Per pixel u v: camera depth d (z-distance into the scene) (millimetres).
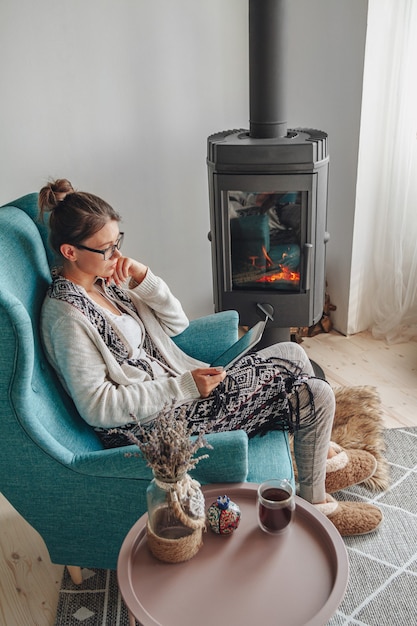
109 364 1570
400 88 2527
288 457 1626
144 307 1879
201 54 2684
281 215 2383
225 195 2324
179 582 1207
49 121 2539
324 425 1673
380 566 1742
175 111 2736
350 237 2816
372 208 2783
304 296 2467
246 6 2672
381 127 2641
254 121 2338
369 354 2855
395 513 1931
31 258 1623
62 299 1545
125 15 2496
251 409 1667
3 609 1698
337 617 1596
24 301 1510
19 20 2361
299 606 1151
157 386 1586
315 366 2703
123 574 1217
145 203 2834
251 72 2270
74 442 1536
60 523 1553
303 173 2234
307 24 2727
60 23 2416
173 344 1887
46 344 1550
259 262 2488
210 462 1415
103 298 1760
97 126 2619
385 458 2166
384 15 2447
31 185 2611
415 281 2832
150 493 1216
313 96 2818
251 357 1751
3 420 1394
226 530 1295
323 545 1284
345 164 2732
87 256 1594
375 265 2891
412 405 2477
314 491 1796
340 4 2533
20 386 1351
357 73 2543
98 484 1473
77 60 2490
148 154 2756
